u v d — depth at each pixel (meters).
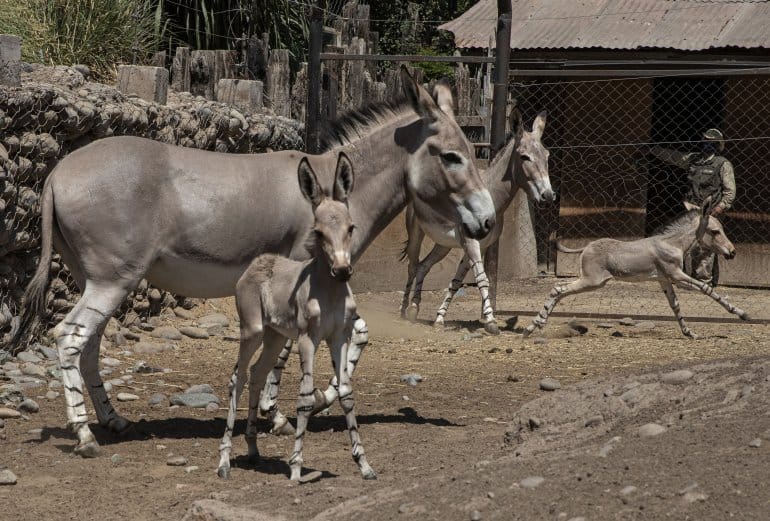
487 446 6.21
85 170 6.21
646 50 14.58
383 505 4.57
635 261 10.73
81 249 6.25
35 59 11.62
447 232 10.74
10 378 7.84
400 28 23.27
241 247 6.42
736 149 15.21
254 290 5.54
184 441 6.49
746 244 15.23
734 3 15.11
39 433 6.55
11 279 8.59
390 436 6.62
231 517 4.65
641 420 5.67
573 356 9.68
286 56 13.65
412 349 9.95
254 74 13.60
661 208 17.80
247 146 11.95
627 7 15.45
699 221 10.73
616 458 4.76
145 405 7.43
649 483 4.32
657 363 9.30
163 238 6.31
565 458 4.98
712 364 6.32
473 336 10.73
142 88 10.83
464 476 4.89
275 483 5.28
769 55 14.16
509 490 4.48
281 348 5.74
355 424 5.43
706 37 14.31
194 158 6.43
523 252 15.75
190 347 9.70
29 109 8.59
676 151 15.25
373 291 14.10
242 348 5.60
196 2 15.63
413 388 8.16
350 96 14.02
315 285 5.22
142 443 6.43
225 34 16.28
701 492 4.12
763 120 15.02
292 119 13.55
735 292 14.81
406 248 11.66
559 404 6.23
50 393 7.52
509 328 11.45
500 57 11.67
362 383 8.33
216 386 8.09
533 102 15.88
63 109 8.97
